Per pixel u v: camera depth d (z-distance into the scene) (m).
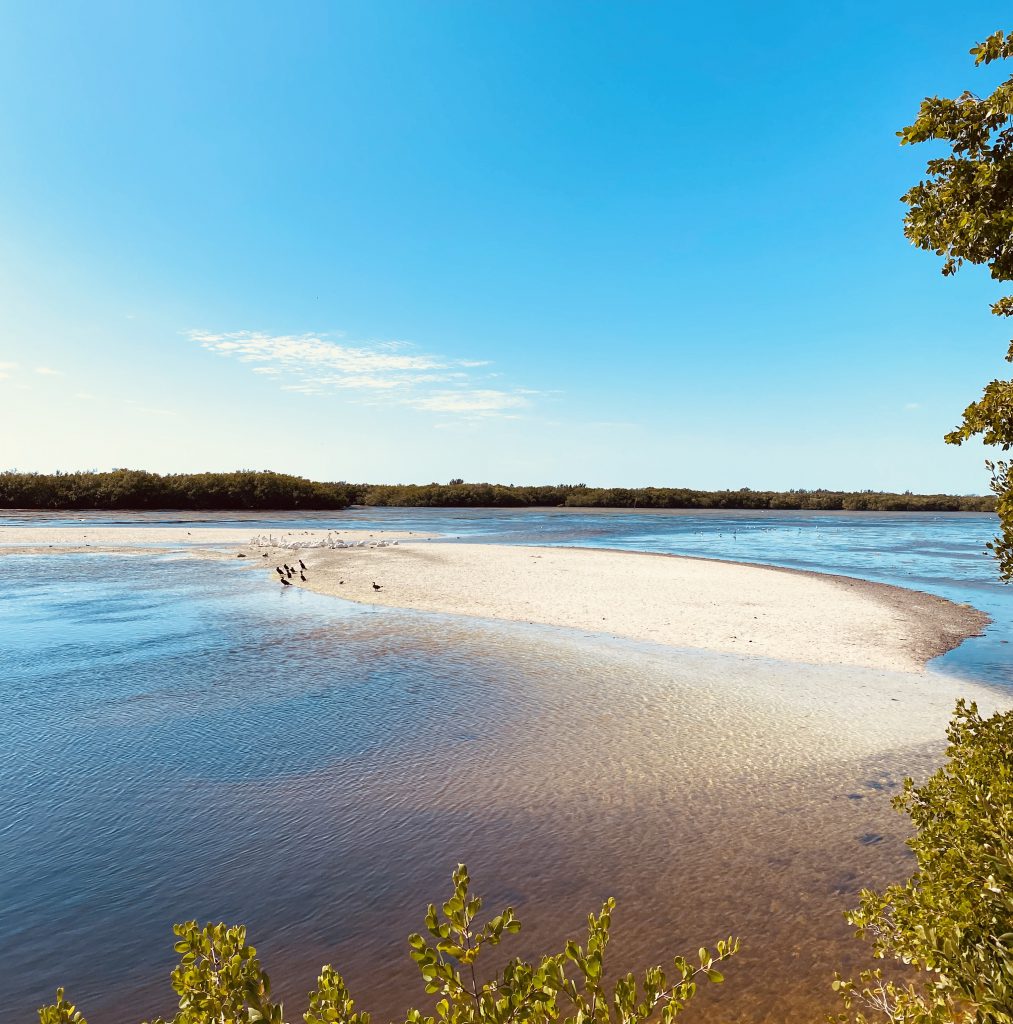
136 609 21.72
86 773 9.45
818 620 20.12
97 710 12.04
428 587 25.94
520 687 13.41
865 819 8.17
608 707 12.22
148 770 9.55
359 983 5.42
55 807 8.46
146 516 80.62
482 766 9.73
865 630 18.81
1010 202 3.69
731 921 6.18
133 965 5.66
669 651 16.27
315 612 21.20
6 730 11.02
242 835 7.80
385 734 10.92
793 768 9.64
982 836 3.25
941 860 3.33
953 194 3.86
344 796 8.81
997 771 3.53
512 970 2.38
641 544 50.44
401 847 7.57
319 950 5.84
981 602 24.39
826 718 11.66
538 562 34.75
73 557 36.69
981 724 4.07
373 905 6.50
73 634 18.12
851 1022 4.73
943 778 3.93
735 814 8.31
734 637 17.75
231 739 10.68
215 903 6.53
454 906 2.43
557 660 15.44
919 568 35.44
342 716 11.77
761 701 12.56
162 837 7.75
